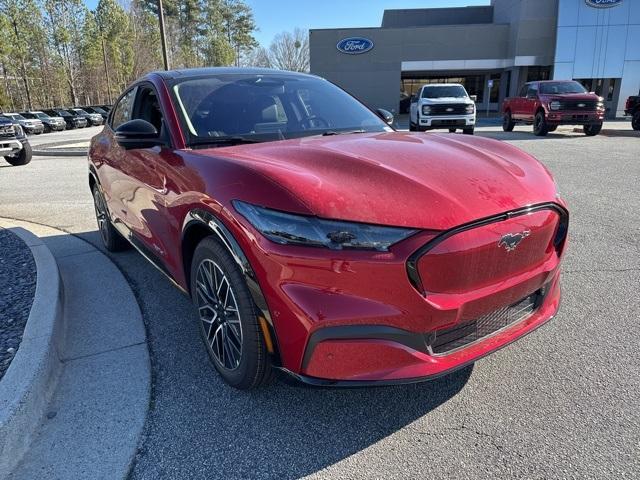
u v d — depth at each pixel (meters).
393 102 35.00
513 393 2.52
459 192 2.20
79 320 3.41
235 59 74.69
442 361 2.14
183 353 2.97
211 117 3.15
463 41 34.19
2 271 3.95
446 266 2.04
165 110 3.15
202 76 3.53
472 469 2.03
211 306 2.60
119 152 3.94
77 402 2.51
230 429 2.31
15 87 58.66
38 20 52.78
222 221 2.28
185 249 2.77
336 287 1.98
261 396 2.55
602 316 3.31
